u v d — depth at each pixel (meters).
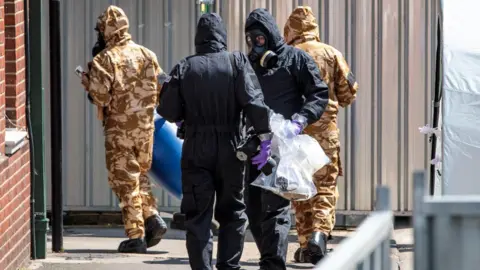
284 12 29.77
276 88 21.59
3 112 20.83
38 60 23.56
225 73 19.52
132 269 23.20
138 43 29.75
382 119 29.70
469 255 8.88
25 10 23.22
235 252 19.95
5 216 20.70
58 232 25.39
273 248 20.67
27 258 23.41
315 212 24.06
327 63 24.42
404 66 29.59
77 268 23.16
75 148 29.86
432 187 23.83
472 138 19.73
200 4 28.48
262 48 21.67
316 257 23.84
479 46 20.31
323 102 21.41
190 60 19.75
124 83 25.11
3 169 20.47
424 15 29.42
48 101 29.42
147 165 25.70
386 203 9.82
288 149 20.55
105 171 29.95
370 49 29.61
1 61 20.53
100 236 28.39
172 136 27.05
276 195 20.64
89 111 29.81
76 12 29.55
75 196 30.02
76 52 29.61
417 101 29.61
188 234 19.77
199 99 19.50
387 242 9.80
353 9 29.59
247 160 20.19
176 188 27.47
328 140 24.28
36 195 23.98
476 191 19.66
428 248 8.94
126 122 25.22
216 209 20.14
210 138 19.59
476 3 21.03
